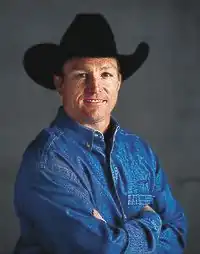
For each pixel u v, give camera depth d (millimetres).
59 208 2676
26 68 3115
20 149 4914
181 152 5008
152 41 4938
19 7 4852
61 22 4871
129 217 2939
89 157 2885
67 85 2906
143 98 4949
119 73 3043
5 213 4902
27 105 4902
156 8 4938
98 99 2873
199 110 4992
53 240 2689
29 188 2738
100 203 2838
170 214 3162
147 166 3131
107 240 2607
